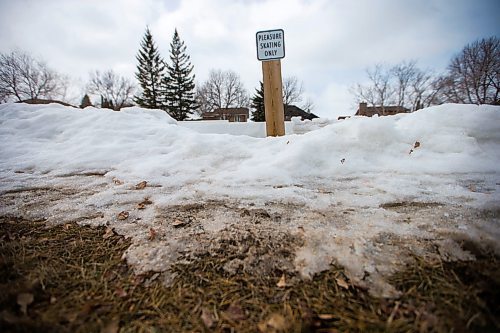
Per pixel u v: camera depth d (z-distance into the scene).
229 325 0.87
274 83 3.84
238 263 1.16
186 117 38.66
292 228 1.40
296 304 0.94
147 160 2.96
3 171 2.75
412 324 0.83
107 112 4.37
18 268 1.15
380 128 2.71
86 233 1.47
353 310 0.90
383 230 1.32
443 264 1.07
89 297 1.00
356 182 2.12
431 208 1.54
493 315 0.85
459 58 23.58
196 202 1.83
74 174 2.67
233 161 2.81
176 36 37.84
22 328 0.84
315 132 3.10
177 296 1.00
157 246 1.30
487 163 2.21
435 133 2.62
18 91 31.19
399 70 30.92
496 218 1.35
